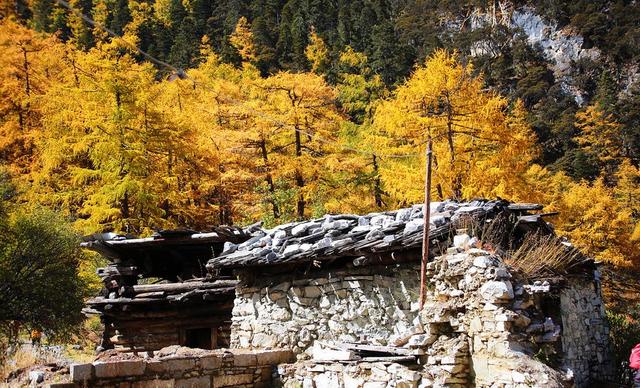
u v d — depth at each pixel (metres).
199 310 14.60
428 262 9.28
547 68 79.38
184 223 25.16
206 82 28.36
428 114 20.45
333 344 10.09
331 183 24.58
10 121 19.45
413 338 8.70
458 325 8.50
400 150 20.69
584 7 82.88
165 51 68.38
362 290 10.61
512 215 10.32
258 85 24.81
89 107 21.30
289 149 24.89
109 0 73.81
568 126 59.41
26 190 21.09
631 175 37.72
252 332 12.28
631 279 26.98
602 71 76.06
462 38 85.62
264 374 10.29
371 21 87.00
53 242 18.28
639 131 57.56
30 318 17.45
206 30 82.38
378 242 9.91
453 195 19.64
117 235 15.18
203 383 9.24
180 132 23.12
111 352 12.80
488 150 20.47
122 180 20.92
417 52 83.56
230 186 24.91
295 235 12.45
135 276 15.15
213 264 12.58
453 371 8.20
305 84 24.17
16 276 17.39
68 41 21.59
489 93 21.23
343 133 30.42
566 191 33.31
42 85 17.11
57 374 8.59
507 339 7.82
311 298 11.39
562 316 10.24
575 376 10.39
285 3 98.06
